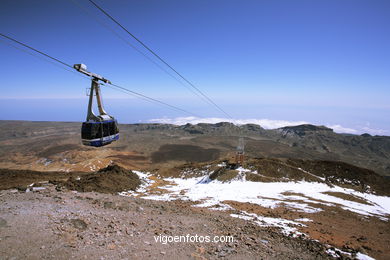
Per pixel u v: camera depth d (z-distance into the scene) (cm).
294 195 4756
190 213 2095
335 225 2636
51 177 5234
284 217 2733
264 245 1371
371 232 2550
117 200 2050
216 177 6694
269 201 3959
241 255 1132
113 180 5009
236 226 1786
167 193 4809
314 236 1900
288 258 1222
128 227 1275
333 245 1669
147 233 1227
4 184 4291
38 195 1814
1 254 764
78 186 4181
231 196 4450
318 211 3372
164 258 951
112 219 1377
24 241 880
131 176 5803
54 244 895
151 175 7819
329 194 5169
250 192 4944
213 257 1055
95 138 2102
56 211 1330
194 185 6256
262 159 7644
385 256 1695
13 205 1366
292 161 7806
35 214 1205
